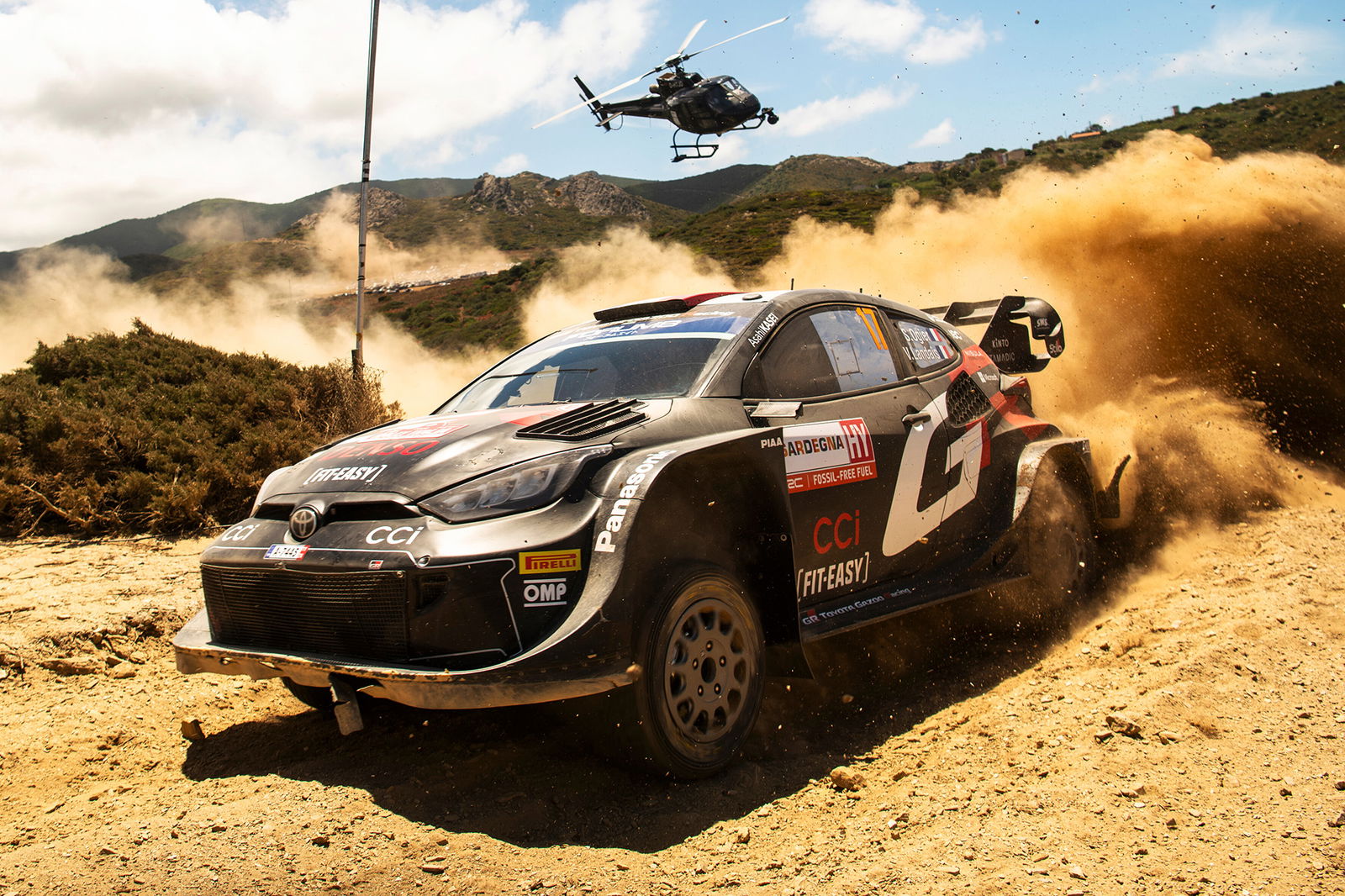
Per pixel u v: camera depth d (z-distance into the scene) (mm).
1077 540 5012
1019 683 3992
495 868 2463
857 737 3479
